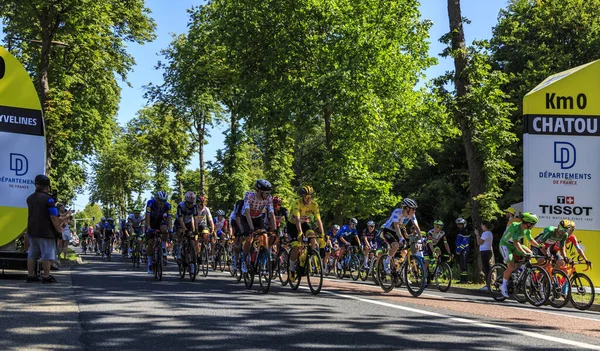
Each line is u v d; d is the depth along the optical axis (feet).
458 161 124.57
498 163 57.11
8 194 42.22
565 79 45.55
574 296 36.60
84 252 141.79
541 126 45.44
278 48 86.89
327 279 59.82
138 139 167.94
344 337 18.94
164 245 43.24
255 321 21.74
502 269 39.63
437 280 46.83
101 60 93.97
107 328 19.52
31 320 20.54
